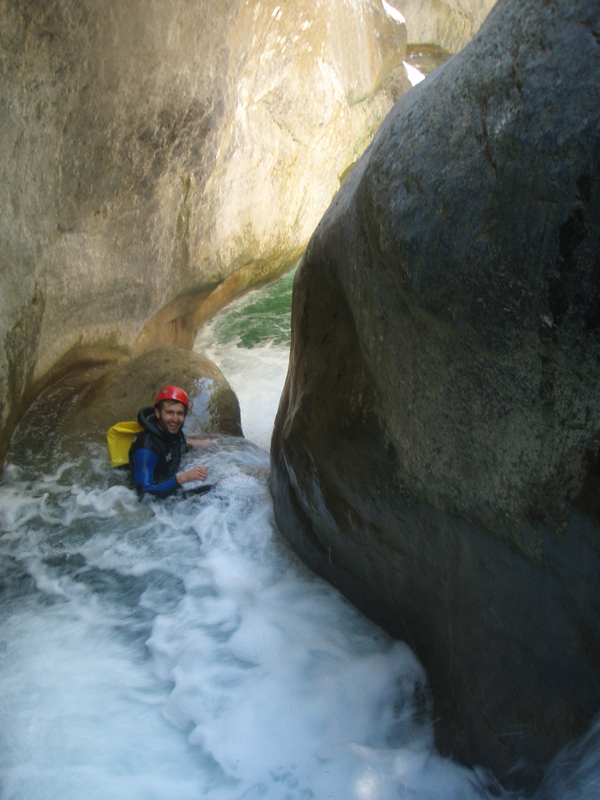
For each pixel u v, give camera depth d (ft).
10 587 11.12
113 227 17.15
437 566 7.48
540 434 5.71
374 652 8.86
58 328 16.24
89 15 13.10
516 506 6.08
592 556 5.34
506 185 5.33
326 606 9.84
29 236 13.78
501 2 5.79
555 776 5.85
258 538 11.69
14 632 10.14
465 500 6.72
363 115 34.63
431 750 7.46
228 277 25.41
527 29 5.17
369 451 8.14
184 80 17.19
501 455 6.15
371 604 9.32
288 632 9.51
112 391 16.01
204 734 8.20
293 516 10.91
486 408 6.21
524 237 5.24
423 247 6.19
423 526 7.50
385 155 6.91
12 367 14.05
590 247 4.80
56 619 10.39
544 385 5.56
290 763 7.74
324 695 8.44
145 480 13.21
